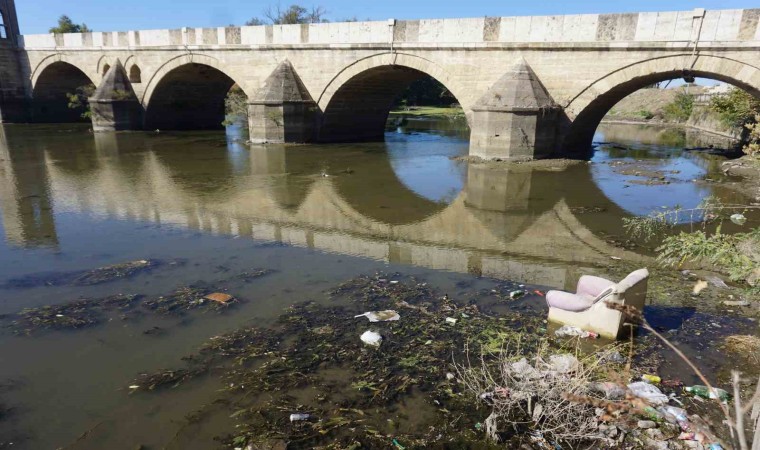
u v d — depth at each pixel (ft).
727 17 56.13
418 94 244.63
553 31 66.49
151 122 111.45
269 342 19.38
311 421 14.83
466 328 20.61
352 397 16.01
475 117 70.90
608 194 48.75
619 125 156.15
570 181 55.31
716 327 20.83
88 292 24.00
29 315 21.54
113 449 13.70
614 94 70.13
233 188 49.44
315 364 17.89
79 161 66.44
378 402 15.74
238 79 94.12
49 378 17.07
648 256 30.32
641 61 62.23
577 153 77.41
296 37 85.81
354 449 13.67
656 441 13.82
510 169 62.59
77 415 15.15
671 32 59.67
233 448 13.71
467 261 29.04
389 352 18.70
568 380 15.21
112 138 95.45
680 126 152.46
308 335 19.93
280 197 45.75
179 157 70.90
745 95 84.07
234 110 150.51
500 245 32.35
